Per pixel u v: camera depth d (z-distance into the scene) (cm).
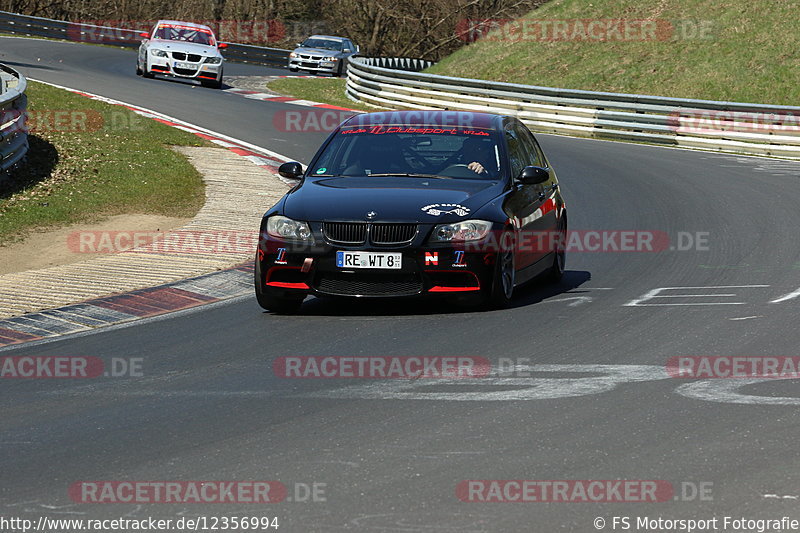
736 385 2391
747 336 2891
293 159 7175
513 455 1931
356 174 3559
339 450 1980
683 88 12731
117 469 1912
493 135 3691
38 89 8969
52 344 2994
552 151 8406
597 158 8075
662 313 3231
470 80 10481
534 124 10169
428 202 3272
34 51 13612
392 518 1644
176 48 11369
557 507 1681
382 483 1795
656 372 2520
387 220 3191
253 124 8762
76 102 8706
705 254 4431
